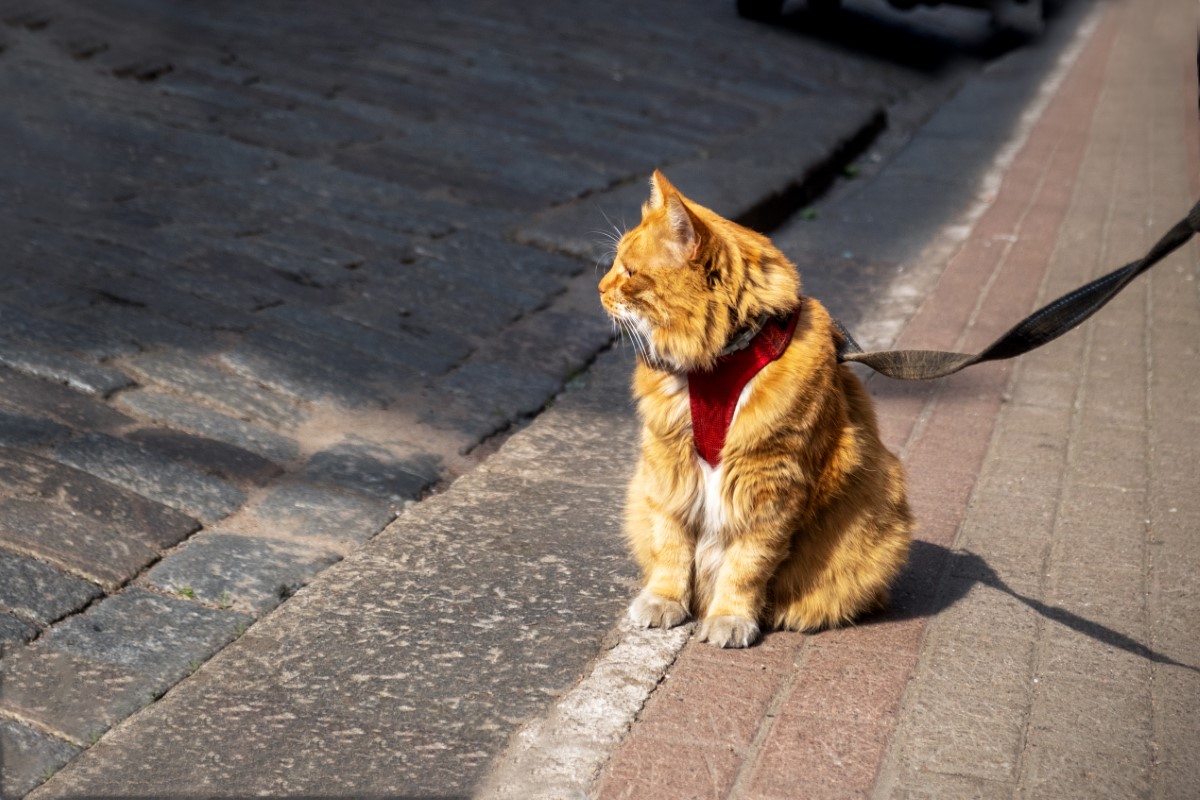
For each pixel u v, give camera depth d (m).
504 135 9.05
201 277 5.97
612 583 3.76
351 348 5.53
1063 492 4.35
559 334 6.07
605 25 13.20
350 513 4.21
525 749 2.91
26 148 7.26
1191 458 4.62
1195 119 11.59
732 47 13.23
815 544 3.40
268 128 8.41
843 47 14.59
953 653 3.31
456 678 3.22
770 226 8.24
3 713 3.01
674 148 9.34
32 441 4.25
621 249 3.34
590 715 3.03
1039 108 12.52
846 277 7.25
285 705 3.10
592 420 5.17
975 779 2.77
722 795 2.71
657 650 3.35
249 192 7.25
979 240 7.76
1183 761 2.85
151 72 9.08
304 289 6.07
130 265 5.95
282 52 10.27
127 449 4.34
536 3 13.77
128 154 7.50
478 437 4.96
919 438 4.82
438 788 2.77
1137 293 6.66
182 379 4.95
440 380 5.41
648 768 2.80
